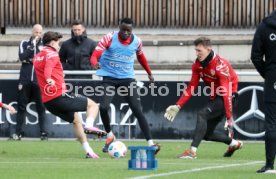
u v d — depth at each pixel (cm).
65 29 6041
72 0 6034
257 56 2525
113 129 4175
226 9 6050
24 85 4147
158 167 2767
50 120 4197
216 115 3288
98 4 6050
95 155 3195
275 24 2497
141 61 3478
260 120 4153
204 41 3209
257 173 2541
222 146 3934
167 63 5797
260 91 4144
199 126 3259
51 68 3075
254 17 6038
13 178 2402
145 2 6050
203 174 2522
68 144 3919
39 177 2431
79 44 4166
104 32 6053
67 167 2750
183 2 6053
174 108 3300
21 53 4125
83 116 4094
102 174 2502
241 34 6053
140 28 6062
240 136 4166
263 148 3800
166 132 4172
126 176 2439
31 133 4228
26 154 3400
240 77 4147
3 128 4222
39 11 6044
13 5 6053
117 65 3394
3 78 4200
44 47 3117
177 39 6016
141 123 3391
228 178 2402
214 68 3216
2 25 6062
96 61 3341
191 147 3266
